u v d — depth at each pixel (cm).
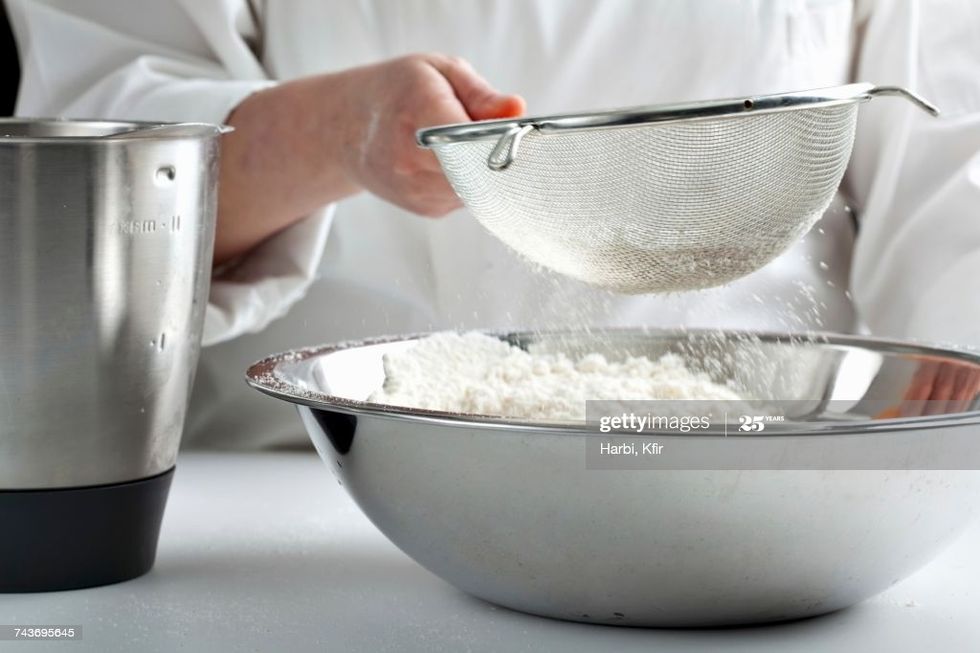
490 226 78
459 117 88
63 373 67
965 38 131
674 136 68
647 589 61
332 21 125
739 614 63
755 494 57
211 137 71
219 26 121
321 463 102
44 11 122
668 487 57
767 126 68
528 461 58
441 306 125
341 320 126
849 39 133
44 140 64
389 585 72
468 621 66
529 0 122
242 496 91
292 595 70
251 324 110
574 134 69
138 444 70
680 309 125
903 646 62
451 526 63
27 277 65
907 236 127
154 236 68
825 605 65
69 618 66
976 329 121
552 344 92
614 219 72
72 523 69
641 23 123
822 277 132
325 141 100
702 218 72
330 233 125
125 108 112
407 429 61
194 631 64
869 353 84
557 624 65
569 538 60
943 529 63
